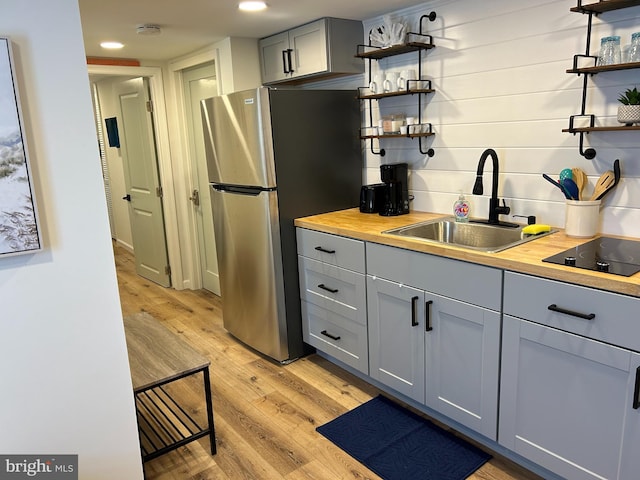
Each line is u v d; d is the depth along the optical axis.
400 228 2.52
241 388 2.80
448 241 2.67
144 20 2.81
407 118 2.83
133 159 4.76
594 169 2.16
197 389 2.81
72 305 1.60
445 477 2.03
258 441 2.32
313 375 2.92
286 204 2.91
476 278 1.98
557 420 1.82
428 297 2.21
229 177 3.09
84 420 1.69
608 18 2.01
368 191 2.99
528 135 2.37
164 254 4.68
